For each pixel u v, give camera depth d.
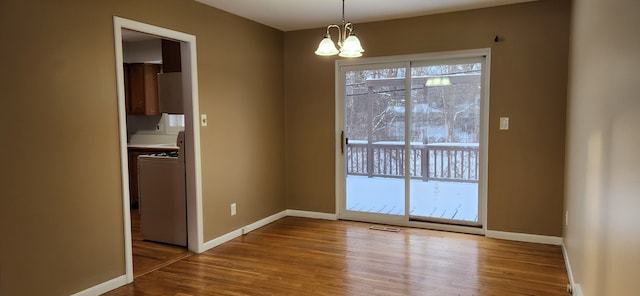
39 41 2.51
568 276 3.16
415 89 4.61
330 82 4.93
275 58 4.98
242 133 4.42
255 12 4.18
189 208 3.87
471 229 4.38
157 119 6.33
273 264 3.52
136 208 5.78
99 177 2.90
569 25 3.75
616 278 1.64
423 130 4.62
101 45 2.88
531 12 3.91
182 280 3.19
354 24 4.70
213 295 2.92
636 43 1.41
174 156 4.16
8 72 2.37
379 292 2.93
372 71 4.77
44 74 2.54
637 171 1.37
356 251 3.84
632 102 1.45
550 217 3.98
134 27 3.12
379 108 4.78
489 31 4.09
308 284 3.09
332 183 5.04
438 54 4.33
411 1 3.82
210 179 3.98
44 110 2.55
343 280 3.16
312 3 3.85
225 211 4.20
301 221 5.01
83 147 2.79
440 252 3.78
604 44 2.00
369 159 4.89
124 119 3.06
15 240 2.43
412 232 4.46
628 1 1.53
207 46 3.88
